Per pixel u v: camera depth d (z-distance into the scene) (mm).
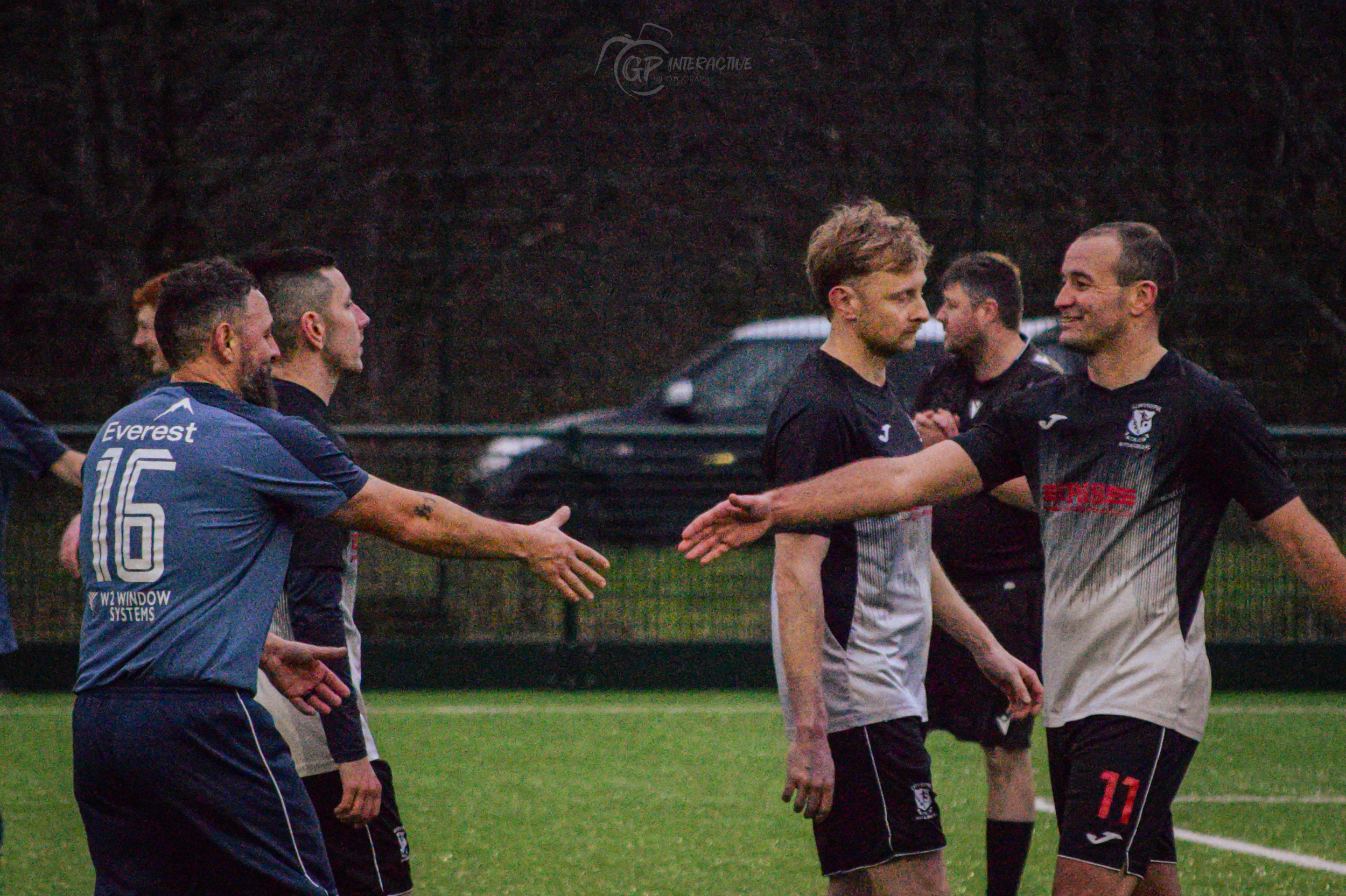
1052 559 13320
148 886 11828
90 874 19750
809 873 20172
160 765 11445
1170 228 37156
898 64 37188
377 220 37719
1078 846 12781
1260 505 12695
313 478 12102
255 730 11703
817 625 13039
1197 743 13094
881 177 37281
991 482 13391
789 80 37312
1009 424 13406
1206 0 36875
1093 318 12883
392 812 13914
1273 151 37094
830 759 12922
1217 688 33594
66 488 33156
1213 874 19812
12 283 37406
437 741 28531
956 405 19438
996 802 18109
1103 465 12938
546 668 34062
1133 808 12703
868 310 13555
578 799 24219
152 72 37938
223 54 38156
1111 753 12789
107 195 37781
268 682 13430
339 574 13086
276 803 11688
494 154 37531
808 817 13180
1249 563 33531
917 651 13938
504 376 37562
